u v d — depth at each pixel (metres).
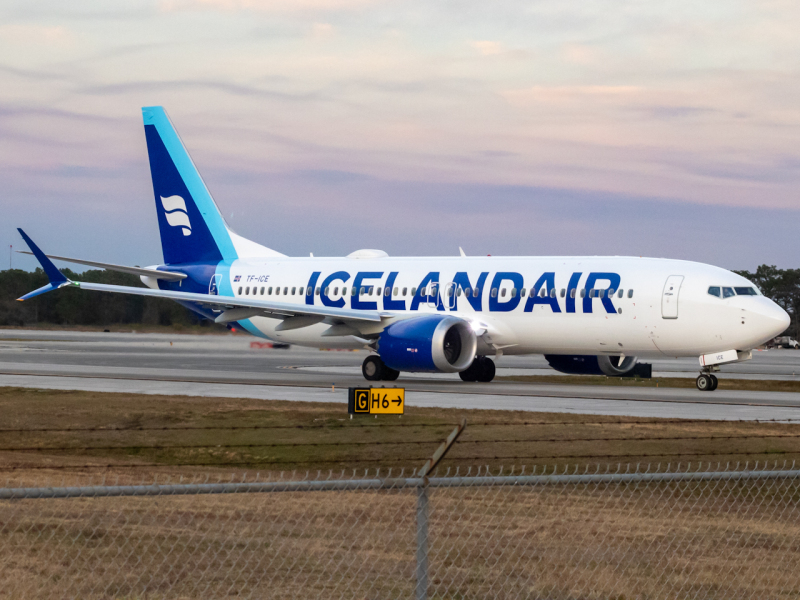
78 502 51.44
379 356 138.25
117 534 44.47
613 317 125.25
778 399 113.31
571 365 143.12
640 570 41.88
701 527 50.41
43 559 40.19
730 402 108.12
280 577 38.84
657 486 61.88
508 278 134.50
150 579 38.00
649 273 124.44
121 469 68.50
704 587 39.94
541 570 41.34
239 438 82.56
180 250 173.75
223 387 124.75
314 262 158.25
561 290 129.12
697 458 71.31
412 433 82.12
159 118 172.00
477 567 41.38
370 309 146.75
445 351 137.00
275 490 32.00
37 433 87.31
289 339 161.38
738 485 63.09
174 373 154.38
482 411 94.38
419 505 33.00
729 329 118.62
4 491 29.06
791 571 42.62
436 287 140.38
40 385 125.94
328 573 39.59
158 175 173.75
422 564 32.56
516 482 34.72
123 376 144.88
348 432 83.69
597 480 36.09
